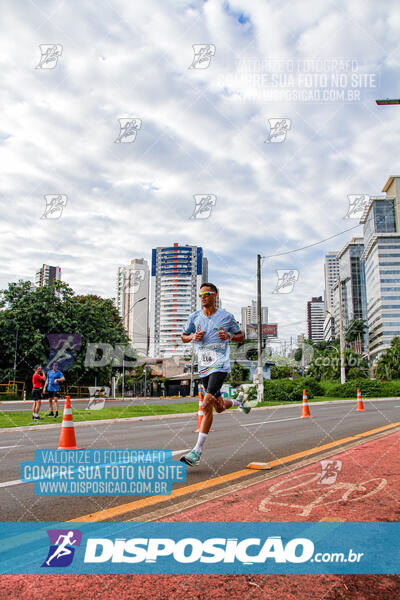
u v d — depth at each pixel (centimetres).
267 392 2436
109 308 3828
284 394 2406
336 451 527
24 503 337
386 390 2950
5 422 1092
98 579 201
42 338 3105
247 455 541
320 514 284
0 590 190
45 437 829
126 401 3250
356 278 15538
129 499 343
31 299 3212
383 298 12319
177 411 1548
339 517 278
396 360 5694
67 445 620
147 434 842
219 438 738
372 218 13175
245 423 1082
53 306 3253
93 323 3475
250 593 186
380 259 12475
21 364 3203
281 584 194
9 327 3053
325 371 6269
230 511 295
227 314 477
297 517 279
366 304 15238
